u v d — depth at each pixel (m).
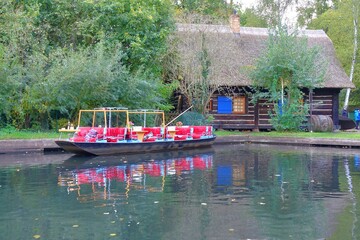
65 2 26.16
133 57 26.59
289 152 21.38
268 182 13.54
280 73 27.50
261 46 32.97
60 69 22.77
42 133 23.00
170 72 29.30
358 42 39.53
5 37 22.89
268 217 9.74
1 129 22.94
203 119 27.34
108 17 26.64
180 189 12.49
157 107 27.62
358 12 39.19
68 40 26.88
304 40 28.28
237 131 30.50
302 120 28.44
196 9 35.69
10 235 8.59
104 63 23.81
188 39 28.52
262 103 30.70
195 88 28.08
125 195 11.73
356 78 38.84
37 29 24.78
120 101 25.25
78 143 18.72
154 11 26.89
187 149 22.62
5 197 11.44
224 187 12.78
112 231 8.80
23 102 23.06
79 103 24.08
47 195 11.67
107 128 19.94
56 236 8.53
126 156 19.58
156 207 10.55
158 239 8.38
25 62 23.77
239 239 8.37
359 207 10.56
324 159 18.70
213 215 9.90
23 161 17.66
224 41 30.05
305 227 9.05
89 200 11.16
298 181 13.71
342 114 35.94
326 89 31.89
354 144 23.22
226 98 30.70
